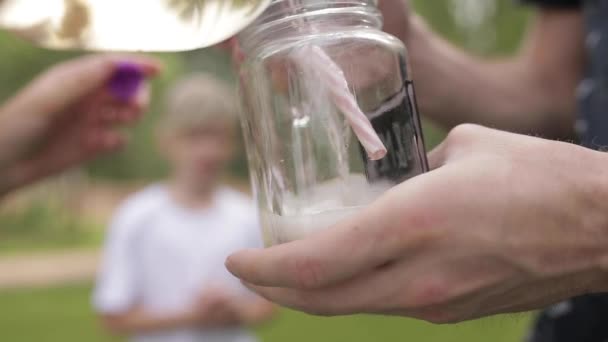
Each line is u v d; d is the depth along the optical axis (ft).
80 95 2.01
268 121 1.21
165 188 3.43
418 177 1.06
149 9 1.12
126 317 3.06
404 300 1.06
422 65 1.88
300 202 1.20
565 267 1.05
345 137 1.19
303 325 7.81
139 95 2.07
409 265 1.05
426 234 1.03
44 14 1.11
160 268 3.13
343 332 7.35
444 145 1.20
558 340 1.79
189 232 3.18
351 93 1.19
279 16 1.19
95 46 1.16
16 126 2.03
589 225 1.04
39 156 2.09
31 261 18.24
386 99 1.20
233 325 3.12
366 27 1.21
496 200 1.03
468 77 2.04
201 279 3.13
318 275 1.04
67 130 2.07
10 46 17.13
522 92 2.17
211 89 3.50
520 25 10.37
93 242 21.76
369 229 1.03
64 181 23.94
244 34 1.22
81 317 9.52
